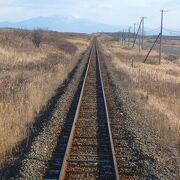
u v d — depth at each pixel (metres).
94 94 24.11
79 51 74.69
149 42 172.50
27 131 14.39
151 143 13.38
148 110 19.77
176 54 92.38
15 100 18.64
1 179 9.84
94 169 10.66
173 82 32.66
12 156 11.73
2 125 13.72
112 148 11.96
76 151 12.33
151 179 9.96
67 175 10.17
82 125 15.78
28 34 69.38
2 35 57.16
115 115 17.86
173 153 12.37
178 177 10.14
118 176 9.66
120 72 38.38
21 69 32.88
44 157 11.52
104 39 192.00
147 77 34.59
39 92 21.28
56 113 17.55
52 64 37.59
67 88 25.38
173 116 18.59
